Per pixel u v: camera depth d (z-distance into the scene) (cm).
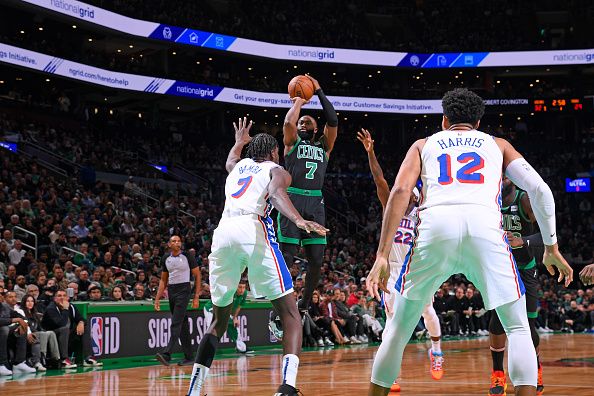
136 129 3097
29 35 2894
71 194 2083
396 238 675
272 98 3359
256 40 3319
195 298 1105
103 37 3005
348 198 3312
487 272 355
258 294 477
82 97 3106
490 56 3588
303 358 1153
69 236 1694
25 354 999
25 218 1677
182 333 1099
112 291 1282
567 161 3641
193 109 3550
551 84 3891
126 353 1191
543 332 2261
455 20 3888
